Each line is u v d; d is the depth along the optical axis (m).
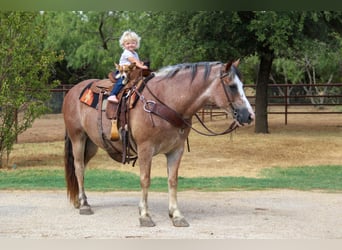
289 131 23.12
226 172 14.05
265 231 7.20
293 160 16.08
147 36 31.77
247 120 6.94
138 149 7.43
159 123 7.21
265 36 19.73
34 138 21.56
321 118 29.58
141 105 7.33
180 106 7.24
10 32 14.00
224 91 7.04
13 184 11.88
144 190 7.50
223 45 20.69
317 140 19.94
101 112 7.96
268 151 17.62
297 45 20.42
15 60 13.75
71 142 8.74
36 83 14.23
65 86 29.62
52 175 13.36
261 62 22.53
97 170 14.35
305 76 43.22
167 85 7.33
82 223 7.75
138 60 7.89
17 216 8.26
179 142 7.48
